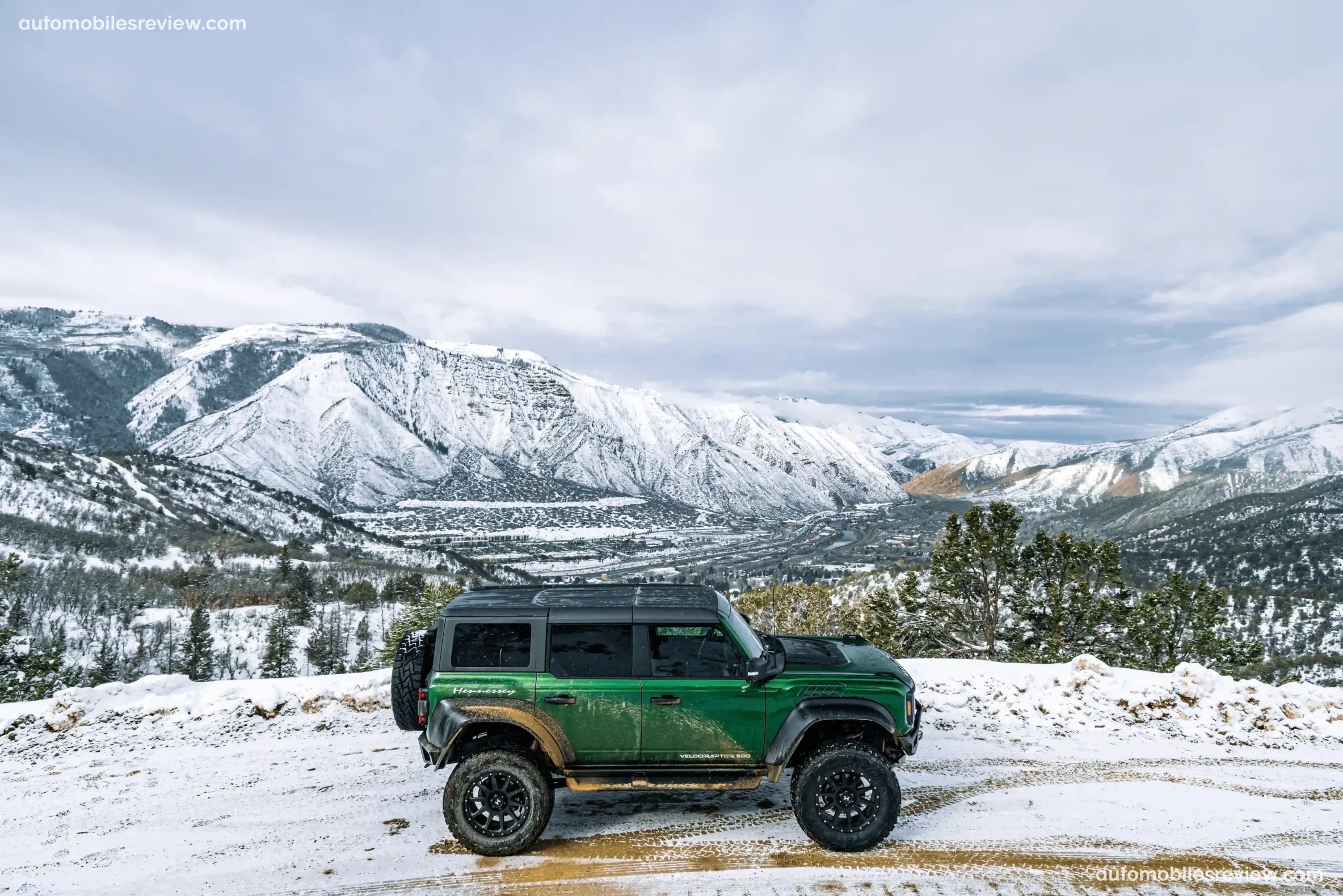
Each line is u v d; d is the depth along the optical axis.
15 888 5.87
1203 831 6.50
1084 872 5.82
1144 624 22.09
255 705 10.29
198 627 91.94
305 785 7.93
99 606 119.75
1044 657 21.02
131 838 6.72
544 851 6.38
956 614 24.12
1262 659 22.58
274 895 5.72
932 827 6.67
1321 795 7.27
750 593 40.09
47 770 8.45
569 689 6.55
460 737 6.73
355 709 10.33
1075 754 8.46
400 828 6.88
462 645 6.72
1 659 23.62
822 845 6.29
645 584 7.65
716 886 5.73
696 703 6.55
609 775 6.57
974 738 9.02
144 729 9.67
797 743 6.40
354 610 137.12
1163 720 9.41
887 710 6.56
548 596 7.19
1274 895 5.45
